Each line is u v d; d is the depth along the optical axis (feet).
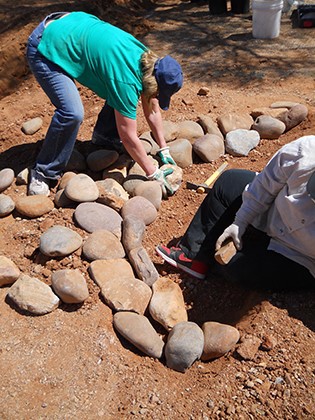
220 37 20.67
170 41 20.66
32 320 9.27
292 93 16.10
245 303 9.82
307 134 14.02
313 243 8.65
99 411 8.09
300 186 8.45
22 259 10.50
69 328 9.14
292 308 9.32
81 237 10.53
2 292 9.83
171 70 10.40
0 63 18.33
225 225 10.18
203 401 8.22
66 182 11.84
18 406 8.11
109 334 9.09
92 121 14.87
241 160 13.56
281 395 8.11
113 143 13.07
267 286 9.57
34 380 8.44
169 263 10.59
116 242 10.37
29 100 16.93
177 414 8.07
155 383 8.54
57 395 8.25
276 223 9.18
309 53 18.70
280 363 8.50
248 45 19.69
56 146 11.59
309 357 8.51
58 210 11.38
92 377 8.52
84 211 10.93
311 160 8.31
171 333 8.95
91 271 9.82
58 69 11.14
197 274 10.36
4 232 11.14
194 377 8.69
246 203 9.34
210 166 13.37
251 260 9.36
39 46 11.06
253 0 19.69
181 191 12.62
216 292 10.36
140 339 8.91
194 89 16.47
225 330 8.93
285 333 8.90
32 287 9.46
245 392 8.23
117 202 11.25
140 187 11.69
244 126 14.15
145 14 23.88
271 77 17.19
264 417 7.88
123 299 9.43
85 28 10.94
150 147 12.92
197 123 14.23
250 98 15.81
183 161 13.26
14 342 8.95
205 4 24.61
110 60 10.44
